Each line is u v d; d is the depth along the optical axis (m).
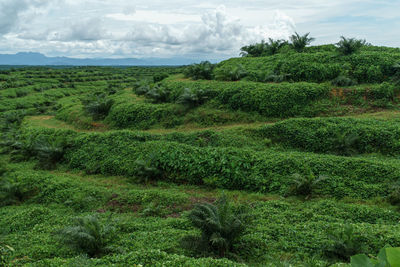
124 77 75.88
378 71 21.36
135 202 11.84
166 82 27.39
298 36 27.42
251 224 8.22
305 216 9.23
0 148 23.19
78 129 23.23
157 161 14.64
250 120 18.84
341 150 14.00
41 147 17.70
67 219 10.30
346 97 18.98
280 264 6.03
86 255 6.74
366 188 10.64
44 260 6.56
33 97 48.06
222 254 7.34
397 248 0.96
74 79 68.69
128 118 21.56
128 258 6.23
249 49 32.84
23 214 10.87
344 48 23.88
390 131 14.22
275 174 12.34
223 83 22.88
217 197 11.92
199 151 14.47
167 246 7.61
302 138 15.31
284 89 19.59
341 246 6.85
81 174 16.03
